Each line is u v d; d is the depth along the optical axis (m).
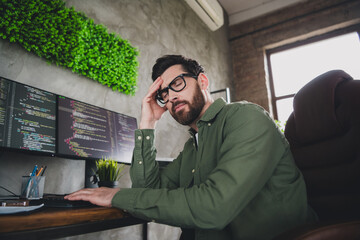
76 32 1.81
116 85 2.16
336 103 0.88
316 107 0.94
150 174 1.06
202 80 1.09
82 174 1.82
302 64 4.39
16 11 1.47
